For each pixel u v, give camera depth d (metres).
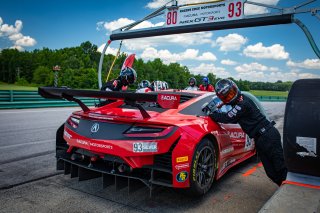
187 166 2.60
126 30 5.88
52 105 13.45
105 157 2.70
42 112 10.81
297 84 2.00
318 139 1.84
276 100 38.47
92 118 2.88
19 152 4.54
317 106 1.87
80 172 2.87
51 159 4.17
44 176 3.42
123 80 4.12
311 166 1.91
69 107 13.88
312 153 1.87
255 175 3.75
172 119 2.76
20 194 2.88
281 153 2.98
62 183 3.22
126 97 2.47
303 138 1.89
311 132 1.87
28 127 7.05
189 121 2.82
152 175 2.58
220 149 3.15
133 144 2.54
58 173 3.55
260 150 3.07
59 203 2.69
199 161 2.81
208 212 2.58
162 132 2.54
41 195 2.87
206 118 3.11
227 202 2.82
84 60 89.12
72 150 3.03
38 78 93.94
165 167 2.59
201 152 2.79
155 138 2.52
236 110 3.00
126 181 2.74
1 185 3.10
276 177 3.04
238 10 4.71
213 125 3.07
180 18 5.27
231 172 3.87
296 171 2.00
